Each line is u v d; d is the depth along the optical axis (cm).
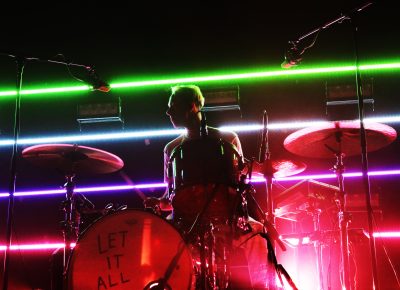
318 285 539
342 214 499
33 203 663
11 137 684
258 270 413
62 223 503
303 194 521
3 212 662
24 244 650
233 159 361
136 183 662
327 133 507
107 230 356
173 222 381
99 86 512
